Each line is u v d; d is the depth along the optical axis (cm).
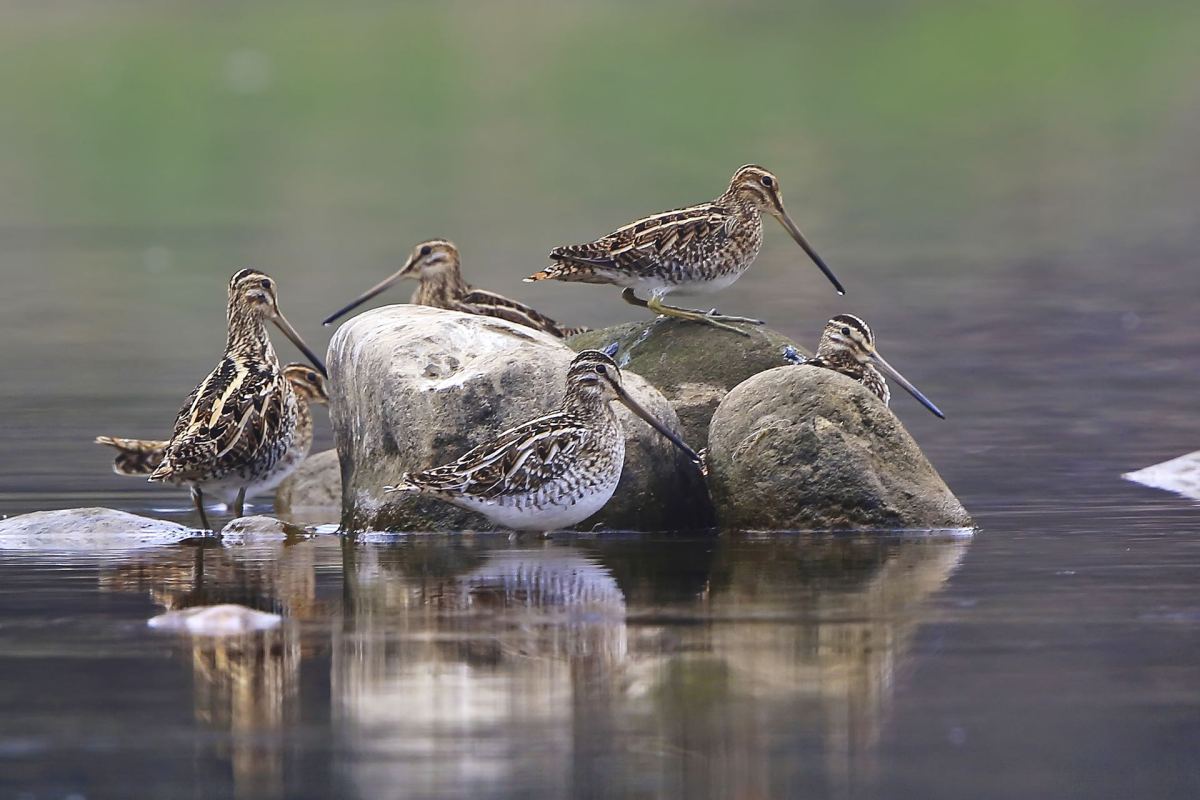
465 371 1494
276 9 7488
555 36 6981
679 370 1631
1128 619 1124
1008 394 2192
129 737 919
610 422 1420
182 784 855
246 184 4597
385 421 1510
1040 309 2817
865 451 1462
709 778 863
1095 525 1463
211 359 2489
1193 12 6938
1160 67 6244
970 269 3259
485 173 4647
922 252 3491
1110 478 1702
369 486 1522
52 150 5116
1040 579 1243
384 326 1562
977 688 988
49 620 1141
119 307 2945
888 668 1020
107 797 843
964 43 6606
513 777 862
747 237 1727
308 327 2705
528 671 1016
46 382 2306
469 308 1992
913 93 5991
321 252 3500
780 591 1210
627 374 1532
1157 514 1512
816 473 1455
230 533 1494
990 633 1091
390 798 838
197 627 1116
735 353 1638
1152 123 5384
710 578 1259
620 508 1480
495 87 6188
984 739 915
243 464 1540
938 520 1450
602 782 857
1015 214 3991
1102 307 2833
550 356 1500
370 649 1060
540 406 1479
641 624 1116
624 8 7481
